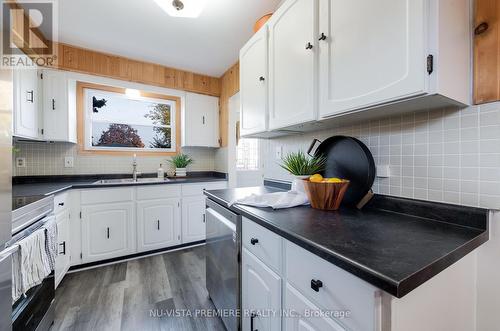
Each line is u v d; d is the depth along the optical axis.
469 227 0.81
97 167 2.71
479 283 0.80
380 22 0.79
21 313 1.08
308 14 1.11
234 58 2.69
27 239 1.09
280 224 0.85
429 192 0.92
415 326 0.56
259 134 1.71
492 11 0.76
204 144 3.15
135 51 2.51
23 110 1.82
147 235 2.46
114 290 1.80
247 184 4.02
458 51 0.75
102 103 2.78
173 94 2.97
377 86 0.80
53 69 2.25
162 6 1.59
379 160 1.10
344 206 1.15
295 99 1.21
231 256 1.23
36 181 2.38
